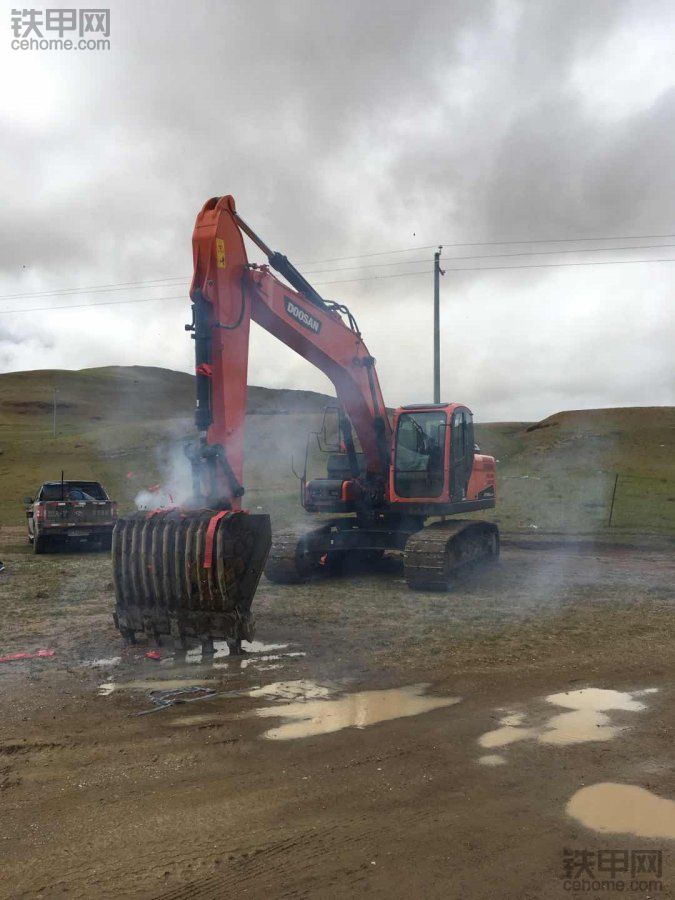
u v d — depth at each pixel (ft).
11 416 491.31
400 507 42.14
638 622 30.22
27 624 30.42
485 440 152.76
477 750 16.88
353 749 16.97
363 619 30.96
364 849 12.61
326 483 43.39
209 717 19.13
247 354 29.55
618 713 19.39
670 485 99.96
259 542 24.71
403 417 42.14
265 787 15.01
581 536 64.28
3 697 20.86
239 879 11.74
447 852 12.49
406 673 23.00
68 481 64.69
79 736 17.87
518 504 87.35
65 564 51.19
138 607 25.18
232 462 27.84
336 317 37.55
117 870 12.01
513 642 26.81
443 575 36.86
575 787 14.93
